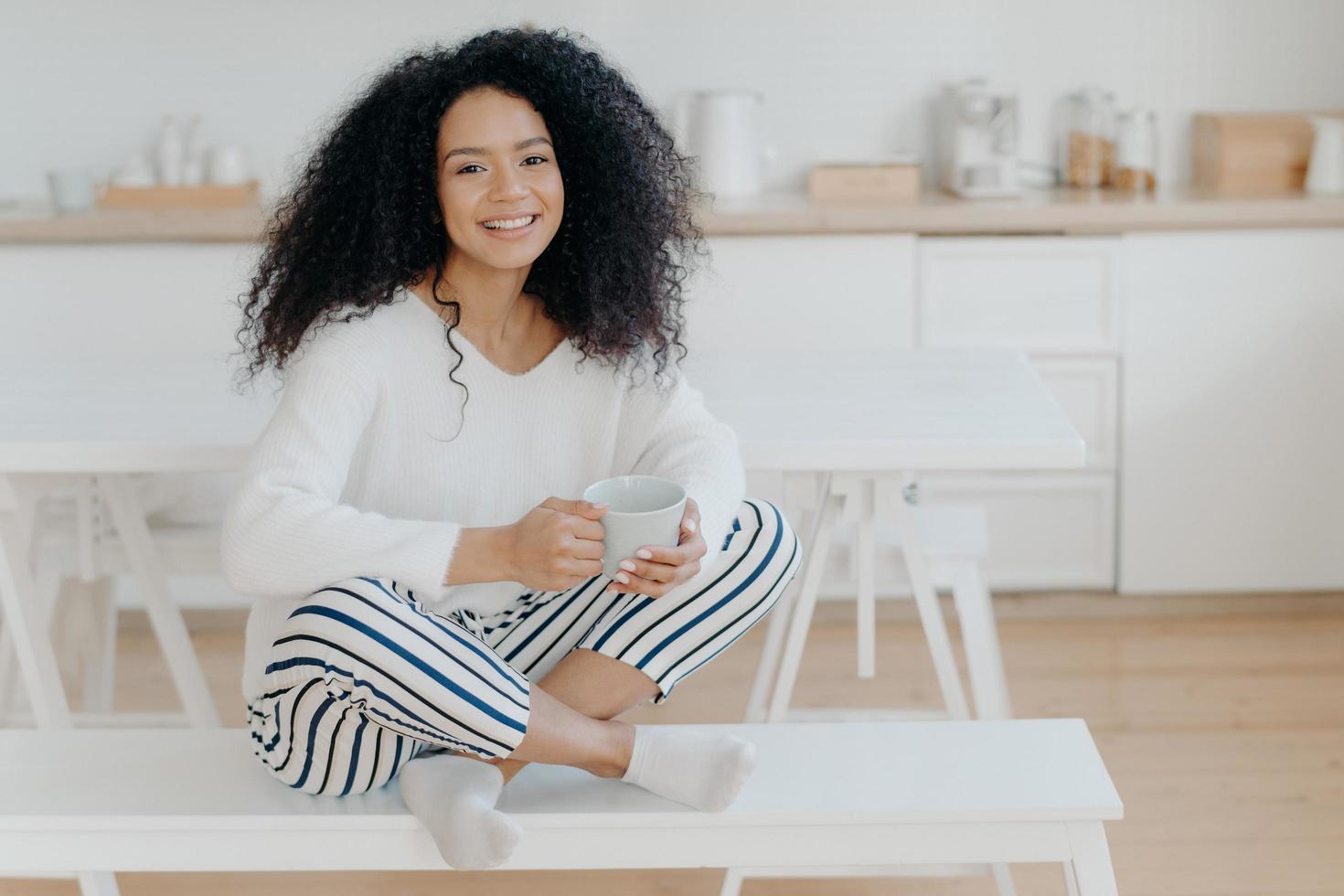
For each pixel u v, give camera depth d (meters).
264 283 1.66
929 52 3.34
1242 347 3.02
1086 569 3.11
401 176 1.54
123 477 2.05
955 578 2.13
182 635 2.14
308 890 2.08
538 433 1.63
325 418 1.49
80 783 1.52
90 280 2.98
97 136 3.34
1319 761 2.40
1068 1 3.32
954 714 2.01
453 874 2.12
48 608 2.23
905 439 1.78
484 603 1.60
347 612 1.35
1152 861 2.09
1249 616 3.09
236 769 1.55
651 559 1.42
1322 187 3.11
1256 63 3.34
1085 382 3.04
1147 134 3.20
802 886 2.07
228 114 3.32
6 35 3.29
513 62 1.57
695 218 2.91
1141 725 2.56
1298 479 3.06
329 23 3.29
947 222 2.96
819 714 2.27
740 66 3.35
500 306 1.59
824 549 1.98
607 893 2.05
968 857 1.47
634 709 2.65
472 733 1.38
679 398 1.70
